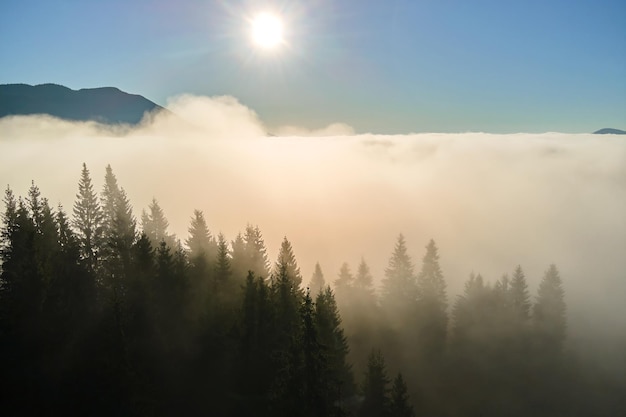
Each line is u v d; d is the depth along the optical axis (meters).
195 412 37.22
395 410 39.88
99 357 35.69
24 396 34.81
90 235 57.78
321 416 29.25
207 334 42.44
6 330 37.22
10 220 47.69
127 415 32.84
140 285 42.22
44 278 39.44
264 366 40.00
